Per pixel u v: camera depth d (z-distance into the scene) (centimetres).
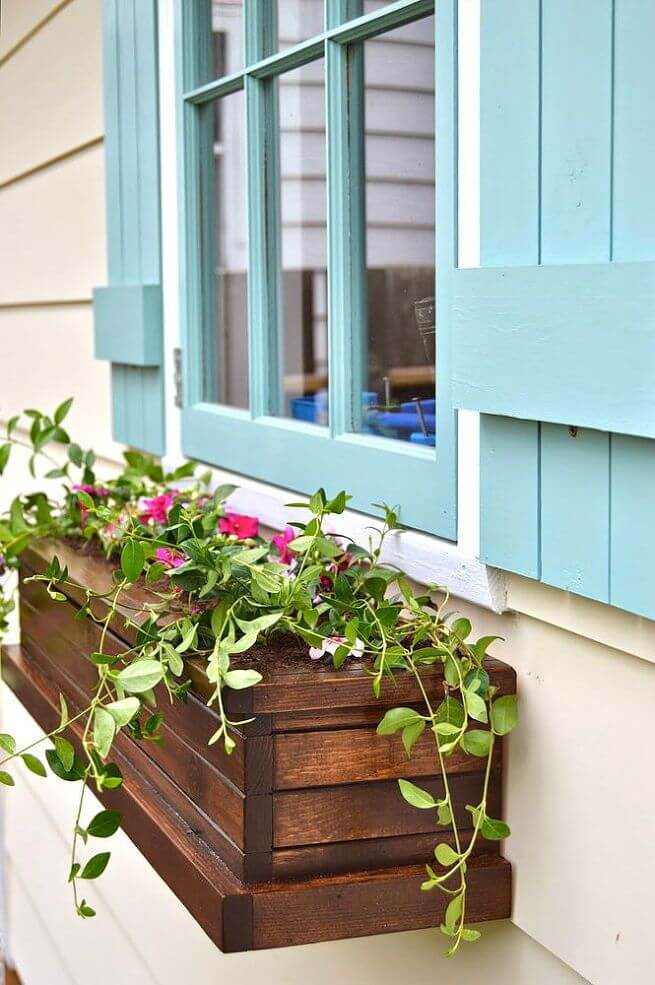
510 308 119
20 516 206
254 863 123
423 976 151
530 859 130
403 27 154
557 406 113
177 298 218
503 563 127
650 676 113
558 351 112
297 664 128
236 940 120
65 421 293
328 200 168
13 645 221
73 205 276
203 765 132
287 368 190
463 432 136
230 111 204
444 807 120
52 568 143
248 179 189
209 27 202
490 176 125
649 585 107
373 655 131
